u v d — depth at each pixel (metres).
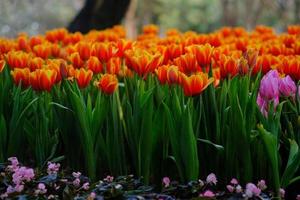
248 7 24.31
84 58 4.57
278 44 5.82
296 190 4.16
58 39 6.71
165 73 3.96
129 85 4.24
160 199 3.52
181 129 3.87
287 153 4.17
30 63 4.43
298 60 4.28
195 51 4.10
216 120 4.03
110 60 4.29
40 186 3.60
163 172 4.08
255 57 4.08
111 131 4.11
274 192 3.88
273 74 3.99
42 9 26.72
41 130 4.28
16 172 3.72
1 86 4.44
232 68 4.00
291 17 24.16
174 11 30.55
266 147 3.79
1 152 4.41
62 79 4.27
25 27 24.94
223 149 3.92
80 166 4.31
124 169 4.14
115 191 3.50
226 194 3.68
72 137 4.27
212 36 5.70
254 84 4.12
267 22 27.72
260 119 3.94
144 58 3.95
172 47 4.47
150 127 3.93
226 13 24.64
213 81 4.07
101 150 4.19
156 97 4.07
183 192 3.74
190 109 3.93
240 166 4.04
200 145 4.09
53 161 4.22
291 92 4.05
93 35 6.95
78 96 4.03
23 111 4.25
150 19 29.94
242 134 3.91
